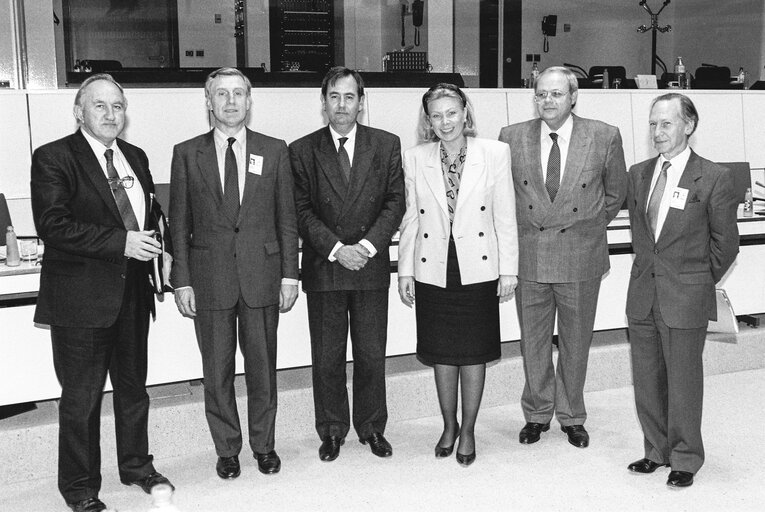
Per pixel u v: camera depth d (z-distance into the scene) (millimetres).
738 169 5594
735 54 11391
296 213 3318
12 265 3562
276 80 5047
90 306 2832
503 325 4324
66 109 4434
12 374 3418
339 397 3484
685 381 3023
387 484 3207
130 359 3023
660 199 3012
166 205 4465
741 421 3893
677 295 2961
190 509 2996
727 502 3002
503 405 4246
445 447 3480
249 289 3168
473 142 3324
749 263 4750
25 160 4379
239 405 3703
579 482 3203
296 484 3217
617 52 13266
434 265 3295
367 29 12273
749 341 4789
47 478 3395
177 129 4633
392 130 5031
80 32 11961
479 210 3266
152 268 2947
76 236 2758
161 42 12352
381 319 3418
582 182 3445
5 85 4832
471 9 8734
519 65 9023
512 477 3262
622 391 4441
